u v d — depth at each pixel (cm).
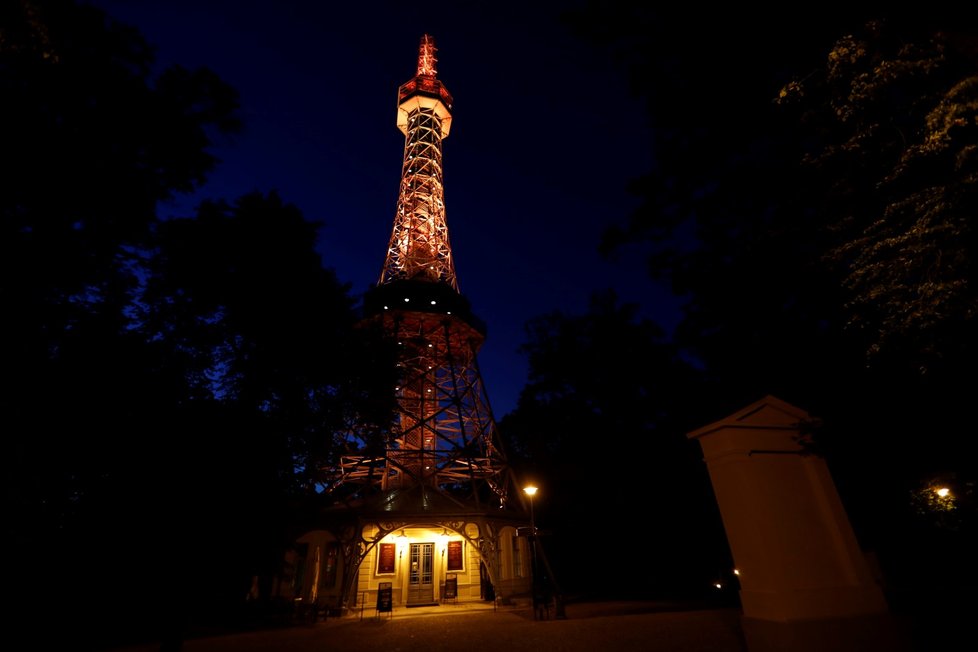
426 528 2562
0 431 580
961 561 1153
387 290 3219
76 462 673
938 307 514
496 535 2433
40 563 663
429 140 4597
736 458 795
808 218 675
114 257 685
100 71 609
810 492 802
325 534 2630
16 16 498
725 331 1073
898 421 918
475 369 3319
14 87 578
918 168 518
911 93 511
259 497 922
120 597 773
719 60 607
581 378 2952
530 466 3228
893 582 1130
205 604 956
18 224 587
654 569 2808
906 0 460
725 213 753
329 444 1311
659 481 2548
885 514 1251
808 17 528
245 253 1198
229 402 1004
